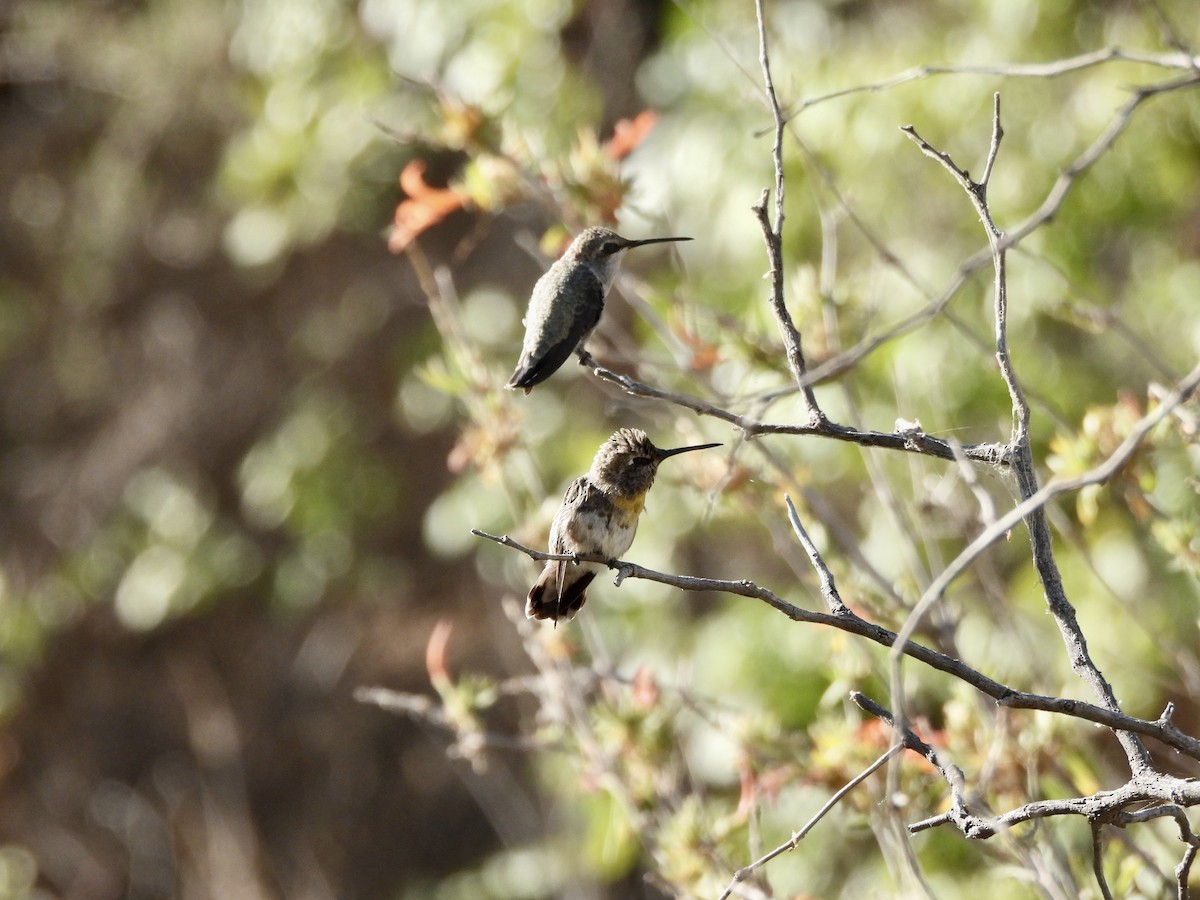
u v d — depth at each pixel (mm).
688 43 13984
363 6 17297
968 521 8961
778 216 6289
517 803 18500
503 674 20359
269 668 22094
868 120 12414
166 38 21516
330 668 21891
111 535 21406
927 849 10352
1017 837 7523
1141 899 7723
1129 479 7930
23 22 22531
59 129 22812
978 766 8055
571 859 16359
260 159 17938
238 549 20859
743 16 14219
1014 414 6035
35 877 20953
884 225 12367
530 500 10758
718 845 8375
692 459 9516
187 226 21484
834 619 5719
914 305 11773
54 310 22719
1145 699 10508
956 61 12445
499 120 9930
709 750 11766
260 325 21016
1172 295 11922
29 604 21469
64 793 21406
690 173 13344
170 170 21656
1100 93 11906
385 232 10203
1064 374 11609
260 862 20375
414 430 19656
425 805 21656
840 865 11297
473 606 20906
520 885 17250
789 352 6199
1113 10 12242
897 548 11125
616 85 17578
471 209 10164
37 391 22906
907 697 8828
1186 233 12141
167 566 20578
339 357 20031
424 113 16844
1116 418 8023
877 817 8078
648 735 8867
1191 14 11945
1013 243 5695
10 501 22438
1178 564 8023
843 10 14039
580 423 15578
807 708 11859
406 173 9914
